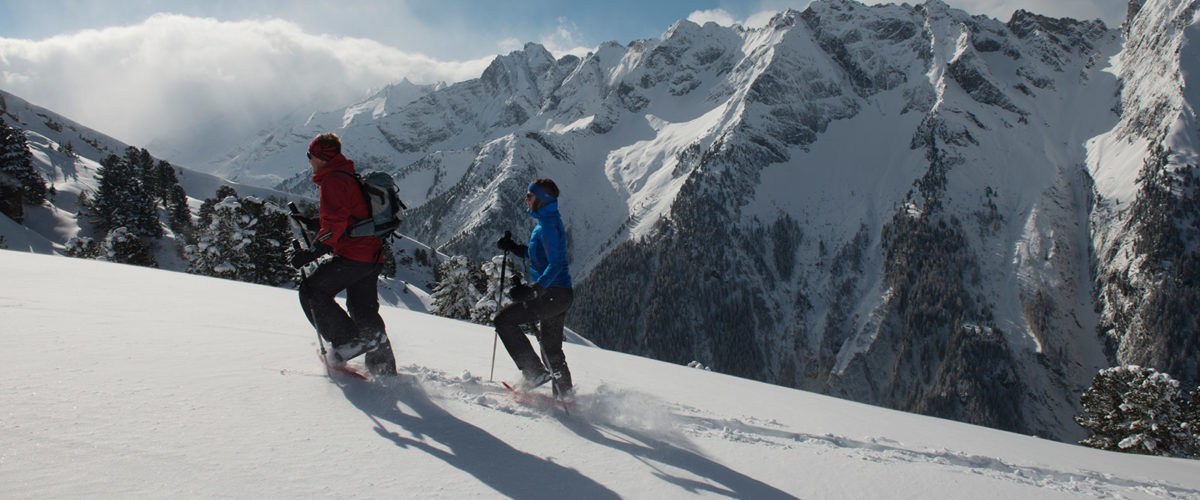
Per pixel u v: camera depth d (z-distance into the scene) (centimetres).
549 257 425
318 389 336
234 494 195
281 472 219
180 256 7200
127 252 3975
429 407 336
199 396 289
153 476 198
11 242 5094
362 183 390
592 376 588
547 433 326
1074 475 448
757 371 18788
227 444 236
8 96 15575
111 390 276
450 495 224
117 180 7056
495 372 483
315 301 379
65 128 15750
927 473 370
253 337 461
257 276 3797
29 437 210
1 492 168
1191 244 17462
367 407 320
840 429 483
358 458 245
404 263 10656
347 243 388
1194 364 15638
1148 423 2552
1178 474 559
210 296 768
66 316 439
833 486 311
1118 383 2689
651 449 326
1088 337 17675
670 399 493
